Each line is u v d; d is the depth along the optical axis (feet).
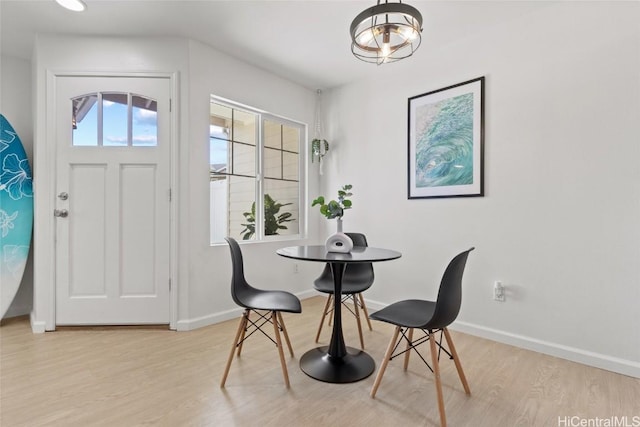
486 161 8.05
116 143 8.45
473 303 8.30
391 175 10.09
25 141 9.57
